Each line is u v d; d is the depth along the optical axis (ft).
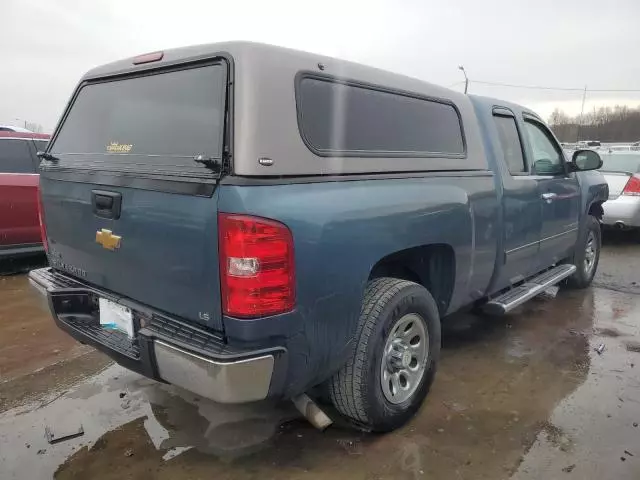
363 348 8.82
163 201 7.79
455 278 11.04
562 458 9.08
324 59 8.60
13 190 19.97
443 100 11.37
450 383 11.89
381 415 9.36
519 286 14.65
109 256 9.05
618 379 12.15
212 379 7.12
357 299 8.38
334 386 9.14
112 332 9.35
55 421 10.21
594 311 17.20
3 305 17.22
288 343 7.51
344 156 8.55
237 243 6.96
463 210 10.91
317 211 7.66
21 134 20.85
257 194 7.09
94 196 9.11
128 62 9.55
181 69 8.37
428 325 10.23
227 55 7.62
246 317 7.09
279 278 7.20
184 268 7.66
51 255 11.00
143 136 8.84
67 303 9.81
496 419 10.34
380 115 9.58
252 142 7.22
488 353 13.65
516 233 13.29
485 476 8.60
